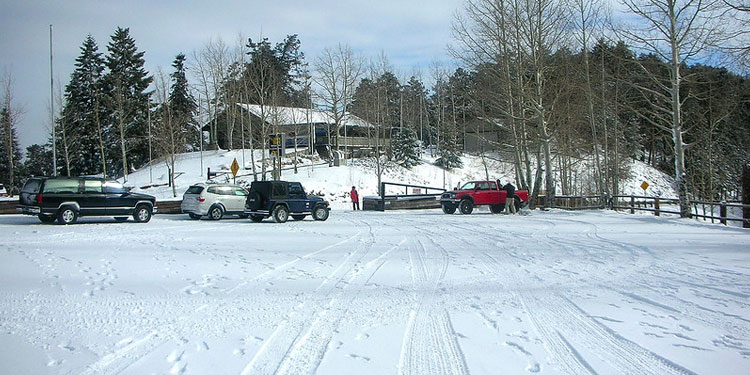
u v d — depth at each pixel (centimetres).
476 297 820
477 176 5531
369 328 654
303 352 562
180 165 4838
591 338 607
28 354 555
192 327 658
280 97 5100
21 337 615
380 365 521
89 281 938
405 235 1703
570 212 2764
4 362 530
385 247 1403
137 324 671
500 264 1116
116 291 861
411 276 992
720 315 696
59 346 583
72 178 2119
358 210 3309
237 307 759
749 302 766
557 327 654
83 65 5131
